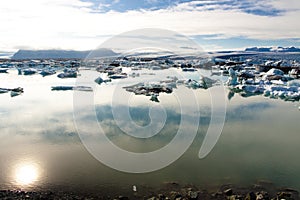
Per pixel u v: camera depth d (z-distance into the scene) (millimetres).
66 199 7934
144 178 9156
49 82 34188
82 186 8664
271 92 25719
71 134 13664
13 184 8828
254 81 31312
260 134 13906
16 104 21422
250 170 9836
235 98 24297
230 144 12414
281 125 15594
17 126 15312
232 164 10328
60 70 51125
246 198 8008
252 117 17406
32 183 8883
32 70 45969
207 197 8086
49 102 21938
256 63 49438
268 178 9266
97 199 7938
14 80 36500
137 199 7938
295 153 11430
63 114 17906
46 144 12383
